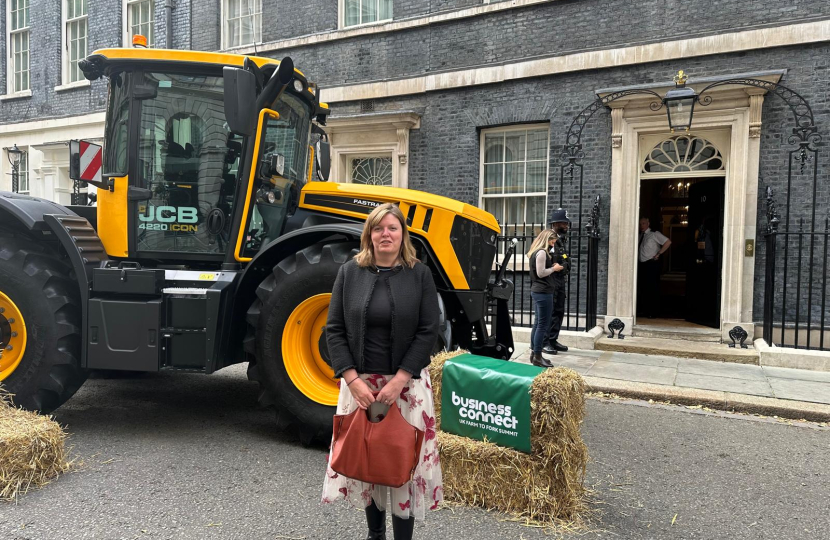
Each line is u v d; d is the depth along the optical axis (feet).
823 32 21.45
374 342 7.16
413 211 13.56
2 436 9.72
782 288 22.50
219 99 13.65
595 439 13.38
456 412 10.00
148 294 12.59
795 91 22.04
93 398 16.06
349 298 7.23
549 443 9.07
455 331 13.84
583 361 21.11
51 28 42.11
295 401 12.07
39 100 42.98
